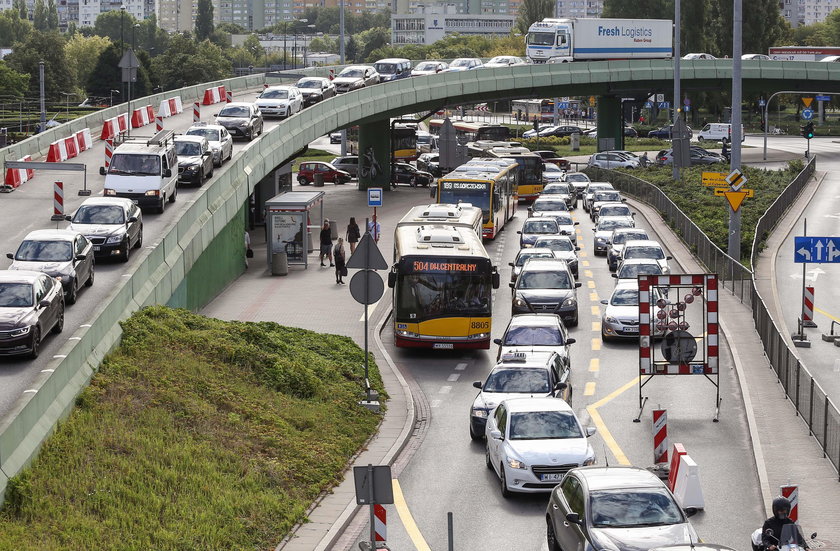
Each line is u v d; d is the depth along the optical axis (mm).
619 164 110312
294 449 27516
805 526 23297
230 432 27547
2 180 58156
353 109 86125
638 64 118125
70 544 20281
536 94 115938
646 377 38625
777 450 29219
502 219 74438
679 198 80875
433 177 109062
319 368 35281
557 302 46312
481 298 42344
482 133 146000
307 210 60906
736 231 55000
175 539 21000
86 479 22984
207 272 50250
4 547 19578
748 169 97875
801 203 86625
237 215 58125
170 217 48000
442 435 32188
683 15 179750
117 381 28641
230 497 23547
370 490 17891
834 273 61375
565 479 22281
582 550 20000
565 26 121125
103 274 38844
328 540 22500
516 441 26469
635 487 20875
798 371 32594
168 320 35031
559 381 32375
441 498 26250
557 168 104000
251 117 69750
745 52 180750
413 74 116625
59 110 155250
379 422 32750
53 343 30781
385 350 42531
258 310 49312
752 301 48062
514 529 23953
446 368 41281
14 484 21641
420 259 42344
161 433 26094
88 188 56625
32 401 23875
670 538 19609
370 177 103812
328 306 50500
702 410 34281
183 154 54750
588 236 74875
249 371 32875
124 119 74562
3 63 157000
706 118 179750
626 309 44406
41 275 31266
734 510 25047
